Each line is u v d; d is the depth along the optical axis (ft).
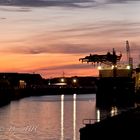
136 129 209.36
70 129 419.13
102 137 212.02
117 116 233.55
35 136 373.20
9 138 363.97
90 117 546.67
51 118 554.87
